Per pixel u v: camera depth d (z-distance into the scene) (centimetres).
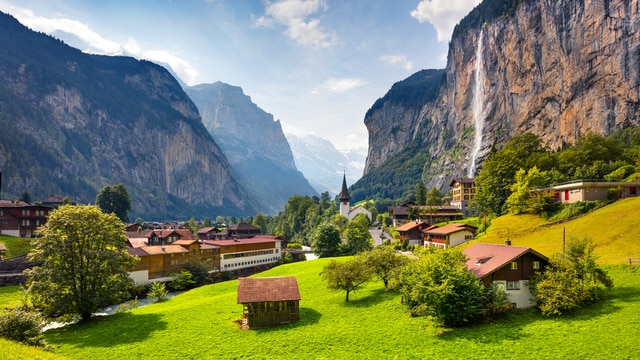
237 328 5128
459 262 4669
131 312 6512
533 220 8719
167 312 6191
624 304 4138
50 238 5603
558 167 12188
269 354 4116
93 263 5828
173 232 13062
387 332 4434
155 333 5069
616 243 6109
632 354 3178
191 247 10419
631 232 6294
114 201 19500
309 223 19688
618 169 10588
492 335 3916
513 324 4156
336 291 6725
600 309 4138
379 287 6688
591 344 3425
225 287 8394
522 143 13875
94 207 6294
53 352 4262
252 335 4794
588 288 4319
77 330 5431
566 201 9025
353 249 12900
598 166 11225
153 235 13000
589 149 12706
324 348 4153
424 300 4359
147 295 8494
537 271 4684
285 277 5825
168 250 9819
